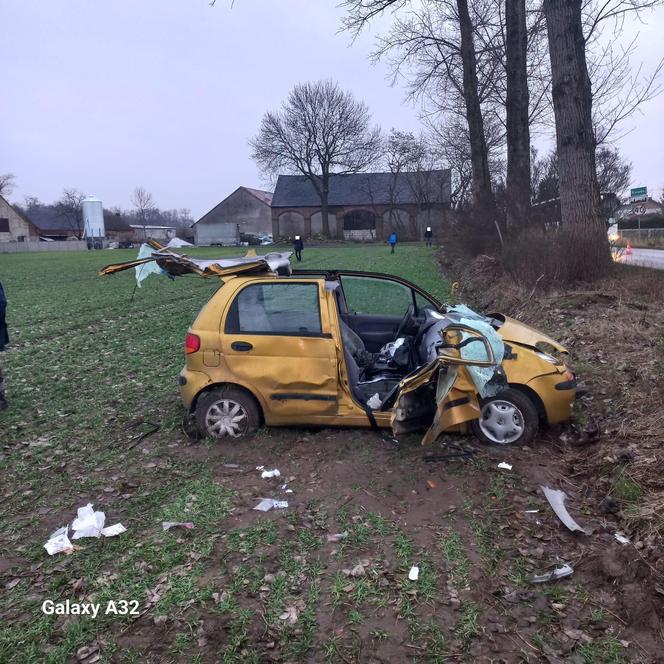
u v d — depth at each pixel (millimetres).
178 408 6855
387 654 2967
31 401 7480
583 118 12250
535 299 11852
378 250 50500
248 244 74812
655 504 4023
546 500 4391
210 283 24094
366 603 3336
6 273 31594
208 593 3436
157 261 5754
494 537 3961
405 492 4590
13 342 11555
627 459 4691
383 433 5617
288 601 3371
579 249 12172
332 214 77062
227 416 5637
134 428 6258
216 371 5551
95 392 7801
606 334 8422
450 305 6547
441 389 4828
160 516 4359
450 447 5324
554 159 21969
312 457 5238
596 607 3268
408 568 3633
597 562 3572
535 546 3852
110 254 57062
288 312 5508
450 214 30156
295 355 5430
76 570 3736
